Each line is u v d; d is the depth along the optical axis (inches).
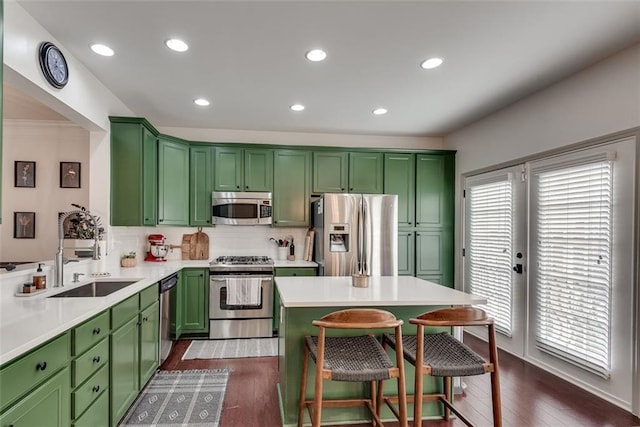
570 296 112.2
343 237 157.6
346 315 64.7
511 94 128.0
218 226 175.6
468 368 68.4
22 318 62.7
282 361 91.0
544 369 121.8
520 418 90.7
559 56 99.0
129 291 88.7
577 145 109.9
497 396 69.4
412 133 184.9
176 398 99.7
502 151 144.9
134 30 85.1
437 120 160.4
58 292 88.4
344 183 174.9
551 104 119.9
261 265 154.9
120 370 83.7
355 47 94.0
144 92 125.6
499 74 111.0
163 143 147.7
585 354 106.6
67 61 94.7
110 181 125.0
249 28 84.6
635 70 93.0
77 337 64.1
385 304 77.0
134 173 127.0
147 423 87.0
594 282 104.3
